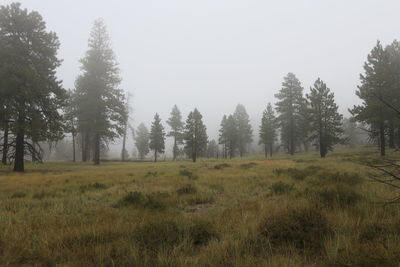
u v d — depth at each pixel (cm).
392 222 361
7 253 309
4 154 2180
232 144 5081
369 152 2741
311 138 2952
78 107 2972
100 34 3133
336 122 2788
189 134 3656
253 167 1574
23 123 1677
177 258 290
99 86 2875
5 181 1132
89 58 2988
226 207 568
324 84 2858
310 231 344
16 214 527
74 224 445
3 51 1664
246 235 345
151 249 323
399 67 2662
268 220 387
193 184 916
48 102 1845
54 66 1938
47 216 512
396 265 245
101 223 439
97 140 2797
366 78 2383
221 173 1280
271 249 314
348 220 382
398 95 2102
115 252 321
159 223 396
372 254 262
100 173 1514
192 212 551
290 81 3928
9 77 1627
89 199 732
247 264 273
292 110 3866
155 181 1050
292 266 262
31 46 1828
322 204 465
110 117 2886
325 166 1395
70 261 291
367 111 2267
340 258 262
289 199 558
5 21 1753
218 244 327
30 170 1930
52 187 939
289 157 3297
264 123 4434
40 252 316
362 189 624
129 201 636
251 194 713
